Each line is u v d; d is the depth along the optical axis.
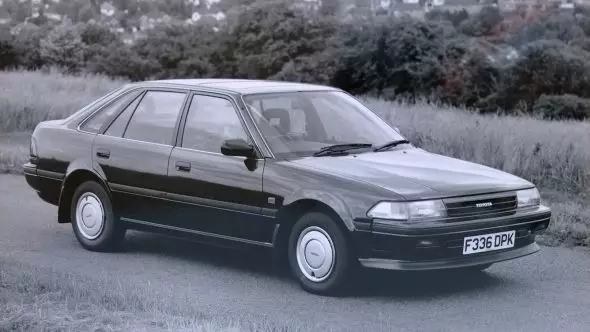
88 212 9.21
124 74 38.56
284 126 8.24
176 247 9.52
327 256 7.50
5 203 11.79
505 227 7.59
